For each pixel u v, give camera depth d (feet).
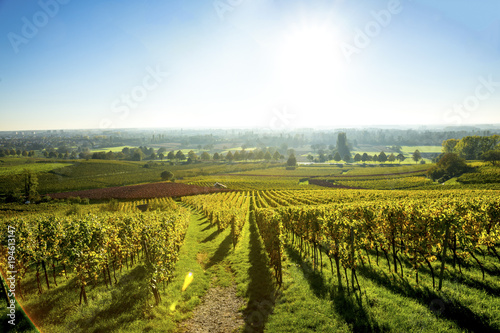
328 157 554.05
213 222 75.61
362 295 22.61
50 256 29.50
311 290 25.22
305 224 39.68
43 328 21.01
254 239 54.65
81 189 241.14
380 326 17.61
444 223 23.09
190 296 27.58
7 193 175.83
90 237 30.68
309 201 123.54
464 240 25.08
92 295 27.58
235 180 296.51
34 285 31.07
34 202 175.63
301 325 19.52
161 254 29.63
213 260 41.37
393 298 21.29
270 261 36.37
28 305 24.93
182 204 160.45
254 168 431.43
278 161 559.38
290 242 48.88
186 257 42.47
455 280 23.35
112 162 395.75
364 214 35.01
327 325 18.81
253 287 28.76
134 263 40.34
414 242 25.41
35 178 202.08
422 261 24.57
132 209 140.97
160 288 29.07
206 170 401.29
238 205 129.08
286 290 26.27
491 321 16.43
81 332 20.22
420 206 33.35
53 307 24.76
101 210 138.10
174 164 470.80
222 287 30.27
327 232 31.83
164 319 22.07
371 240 31.89
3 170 262.26
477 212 29.43
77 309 24.04
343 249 27.58
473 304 18.56
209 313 24.09
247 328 20.79
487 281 22.26
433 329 16.53
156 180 294.46
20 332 20.61
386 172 307.78
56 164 330.34
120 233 37.52
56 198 185.37
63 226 32.86
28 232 30.81
